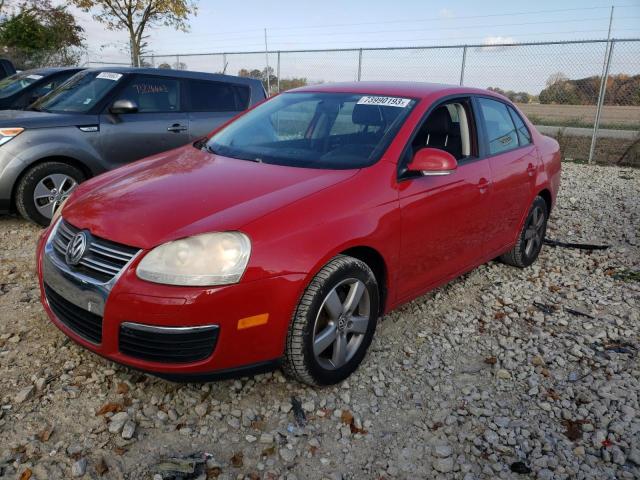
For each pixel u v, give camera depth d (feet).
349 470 7.91
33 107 20.48
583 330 12.44
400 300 11.00
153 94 20.98
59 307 9.29
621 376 10.51
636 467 8.16
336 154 10.75
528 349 11.43
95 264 8.41
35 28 76.28
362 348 10.04
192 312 7.80
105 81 20.25
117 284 8.03
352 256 9.86
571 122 45.03
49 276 9.16
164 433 8.43
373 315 10.07
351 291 9.48
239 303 8.02
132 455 7.97
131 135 19.89
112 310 8.07
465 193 11.84
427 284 11.69
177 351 8.02
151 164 11.50
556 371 10.65
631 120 45.19
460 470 8.01
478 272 15.61
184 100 21.76
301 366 8.87
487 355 11.18
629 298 14.26
